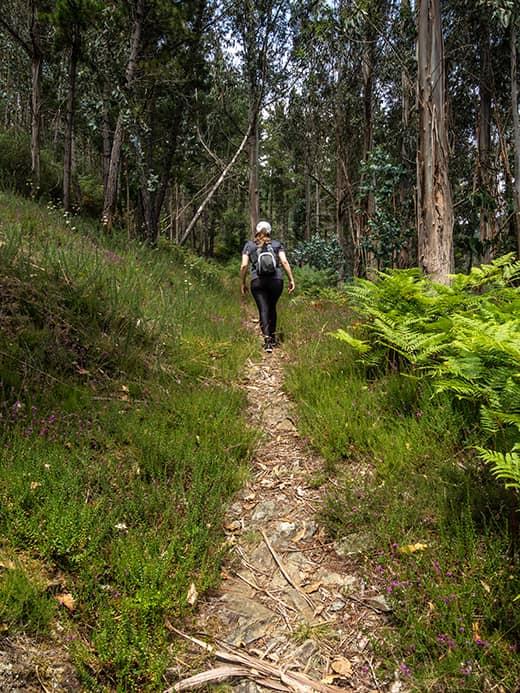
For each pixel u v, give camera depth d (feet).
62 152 60.70
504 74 36.52
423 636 5.96
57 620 5.77
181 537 7.61
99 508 7.61
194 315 20.42
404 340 12.75
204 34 45.14
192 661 5.98
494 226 36.96
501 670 5.51
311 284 36.60
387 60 39.24
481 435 9.50
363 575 7.39
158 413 11.30
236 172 59.36
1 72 56.39
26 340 11.89
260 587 7.41
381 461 9.68
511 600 6.15
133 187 47.44
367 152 40.19
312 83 47.44
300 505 9.31
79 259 17.90
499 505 7.72
